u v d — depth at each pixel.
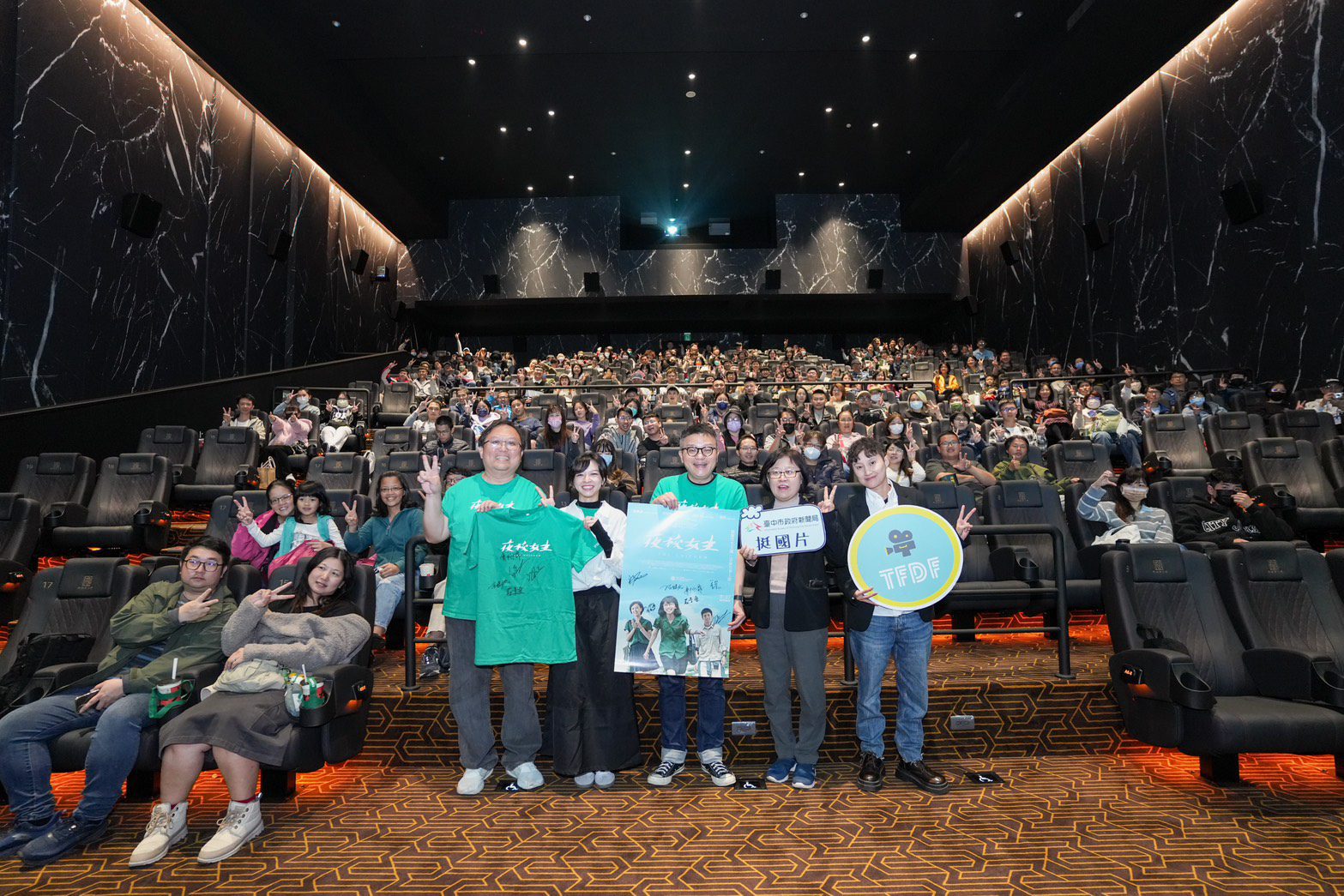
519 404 8.71
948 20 12.00
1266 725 3.17
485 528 3.42
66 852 2.92
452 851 2.90
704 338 22.94
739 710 3.82
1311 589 3.81
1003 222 18.47
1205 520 5.35
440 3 11.27
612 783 3.50
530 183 18.94
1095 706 3.88
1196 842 2.91
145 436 7.51
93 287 9.24
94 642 3.75
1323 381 9.80
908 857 2.81
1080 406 9.23
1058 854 2.83
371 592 3.98
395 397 12.17
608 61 12.98
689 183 19.05
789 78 13.71
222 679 3.19
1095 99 13.38
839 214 20.11
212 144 11.80
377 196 16.94
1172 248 12.52
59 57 8.82
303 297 14.63
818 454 5.43
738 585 3.52
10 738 2.99
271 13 11.02
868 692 3.45
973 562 5.12
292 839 3.01
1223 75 11.28
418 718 3.84
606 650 3.55
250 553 4.70
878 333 22.95
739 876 2.69
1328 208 9.75
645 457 7.07
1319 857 2.78
